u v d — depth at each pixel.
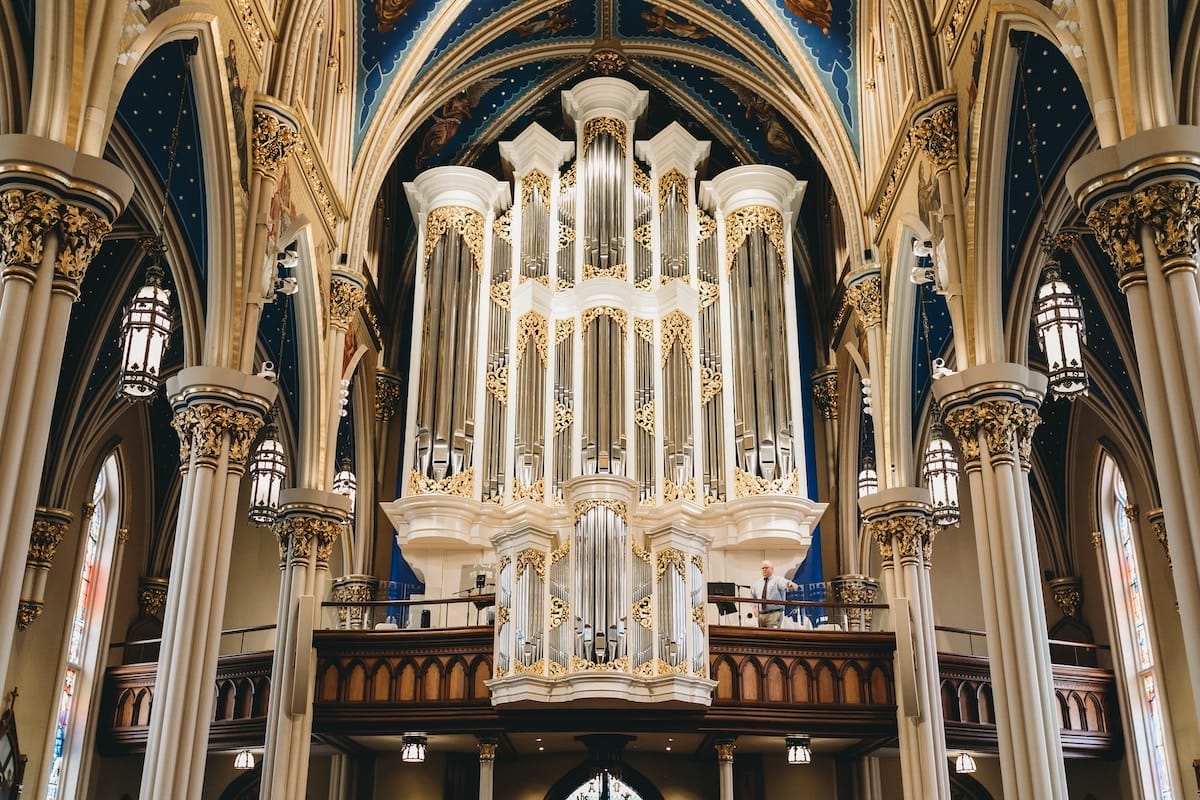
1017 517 13.99
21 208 9.84
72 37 10.45
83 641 22.19
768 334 23.11
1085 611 23.80
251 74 15.27
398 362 26.02
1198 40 10.91
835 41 20.95
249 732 19.30
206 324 14.98
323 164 18.45
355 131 20.59
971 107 14.77
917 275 16.02
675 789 22.48
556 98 26.33
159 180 14.55
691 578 17.61
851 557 24.20
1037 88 13.80
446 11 21.03
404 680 18.61
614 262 23.72
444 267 23.72
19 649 19.88
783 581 20.23
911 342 18.75
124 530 23.20
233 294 14.76
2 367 9.51
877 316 19.45
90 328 19.72
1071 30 11.60
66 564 21.31
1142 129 10.32
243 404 14.55
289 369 18.98
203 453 14.28
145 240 16.92
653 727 17.84
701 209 25.16
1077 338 11.23
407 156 26.11
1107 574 23.00
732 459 22.19
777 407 22.44
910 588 18.59
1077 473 24.11
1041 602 13.82
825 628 20.14
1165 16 10.46
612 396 22.14
